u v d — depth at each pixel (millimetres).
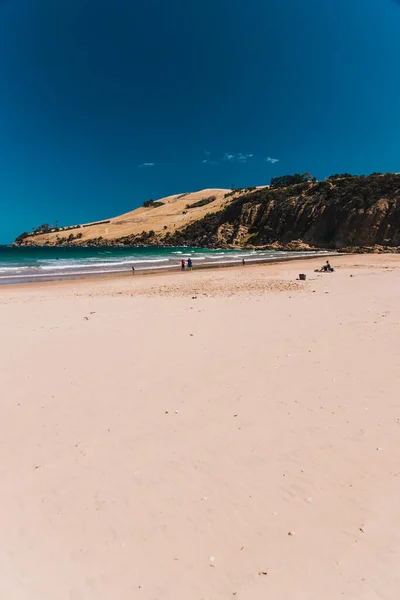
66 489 3572
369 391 5434
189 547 2895
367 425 4531
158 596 2520
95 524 3148
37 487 3609
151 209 197750
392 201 73188
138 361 7020
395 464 3775
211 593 2521
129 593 2555
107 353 7535
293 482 3564
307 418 4746
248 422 4695
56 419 4902
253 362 6797
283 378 6027
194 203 176750
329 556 2750
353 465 3785
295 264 38656
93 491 3537
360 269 29438
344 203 81312
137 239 142000
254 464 3857
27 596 2561
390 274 23734
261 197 109688
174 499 3406
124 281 24047
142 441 4348
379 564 2660
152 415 4953
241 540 2936
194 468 3830
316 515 3150
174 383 5965
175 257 56531
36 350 7793
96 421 4832
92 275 29172
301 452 4031
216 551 2848
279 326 9383
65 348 7922
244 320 10188
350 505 3244
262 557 2775
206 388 5742
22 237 186875
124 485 3607
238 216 111562
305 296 14406
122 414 5000
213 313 11297
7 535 3059
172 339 8438
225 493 3457
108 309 12492
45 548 2934
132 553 2863
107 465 3920
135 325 9914
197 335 8734
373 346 7430
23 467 3922
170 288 18953
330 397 5297
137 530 3070
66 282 23969
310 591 2488
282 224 94812
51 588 2615
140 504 3354
